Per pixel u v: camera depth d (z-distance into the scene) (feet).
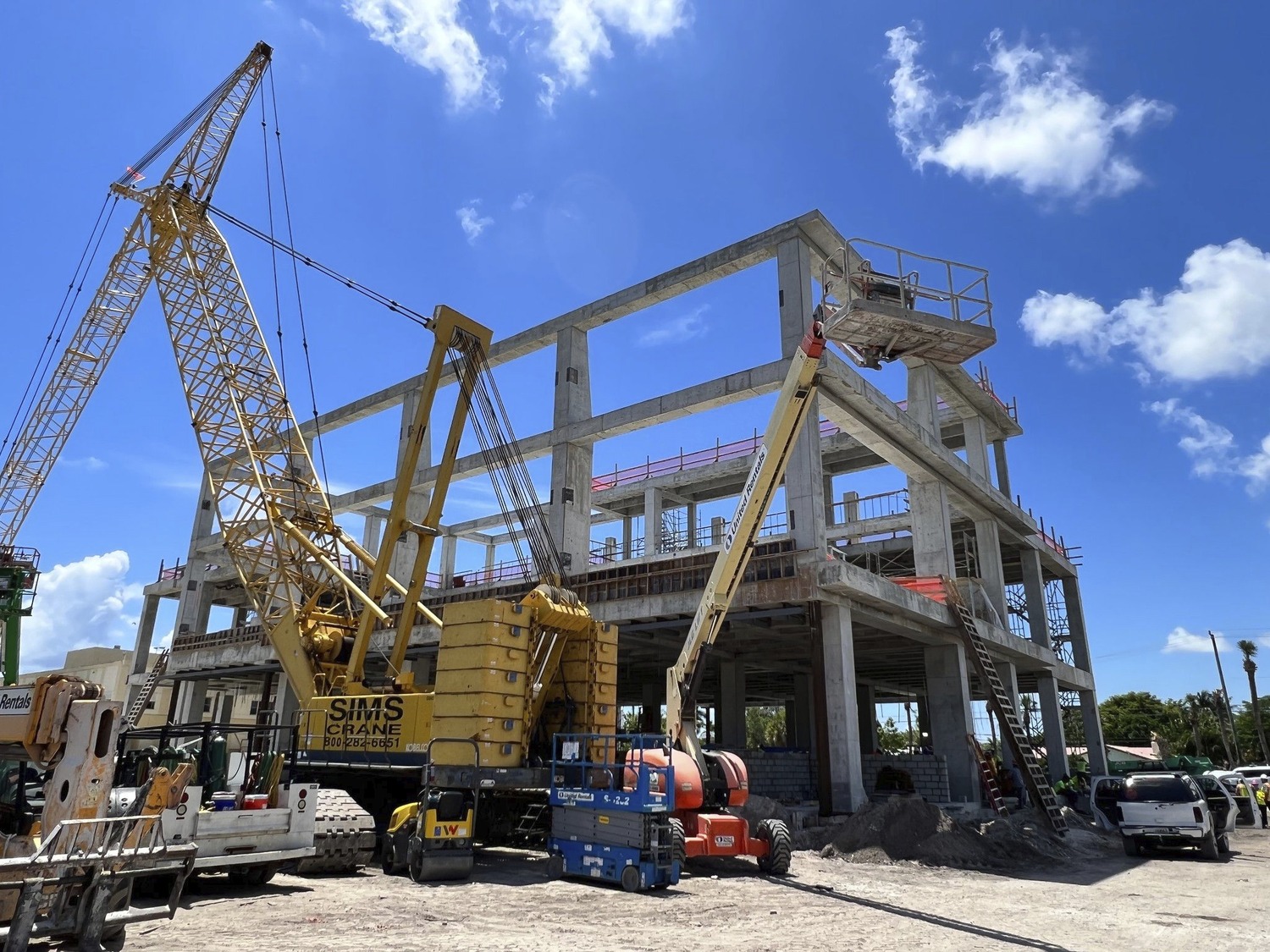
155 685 146.41
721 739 110.83
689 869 48.57
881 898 41.78
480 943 28.07
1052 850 65.51
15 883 21.94
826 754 73.36
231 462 79.25
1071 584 152.87
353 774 54.13
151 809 35.37
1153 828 63.77
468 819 43.80
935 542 99.76
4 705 27.07
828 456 125.70
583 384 104.12
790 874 48.55
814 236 87.35
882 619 85.25
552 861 44.06
